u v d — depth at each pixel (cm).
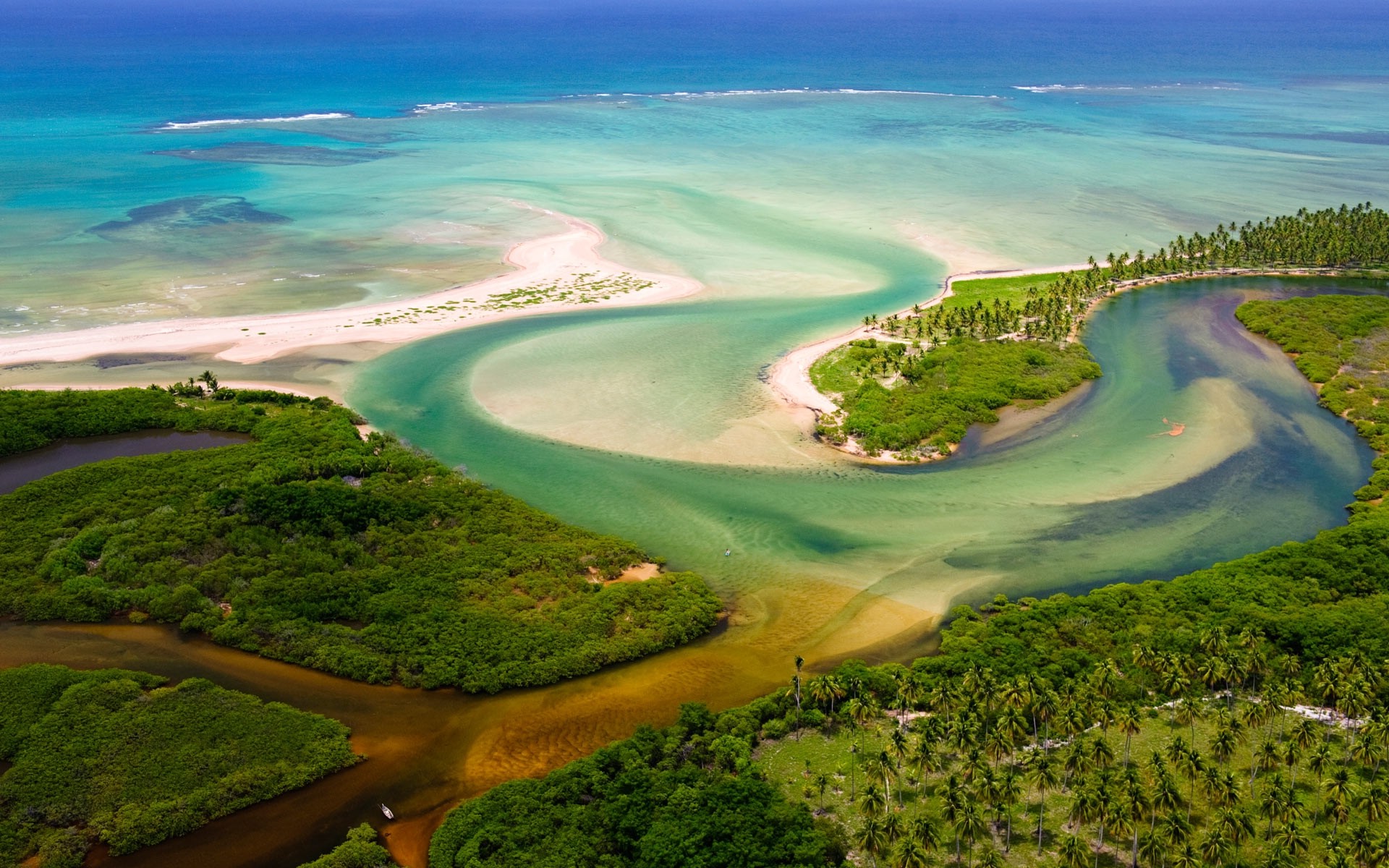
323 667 10406
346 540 12394
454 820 8375
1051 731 9231
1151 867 7706
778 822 8125
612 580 12144
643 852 7888
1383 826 8056
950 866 7800
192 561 12038
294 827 8519
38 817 8456
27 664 10394
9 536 12506
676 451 15400
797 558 12706
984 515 13712
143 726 9400
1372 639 10294
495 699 10106
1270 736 9225
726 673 10556
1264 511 13862
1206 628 10725
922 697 9719
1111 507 13925
